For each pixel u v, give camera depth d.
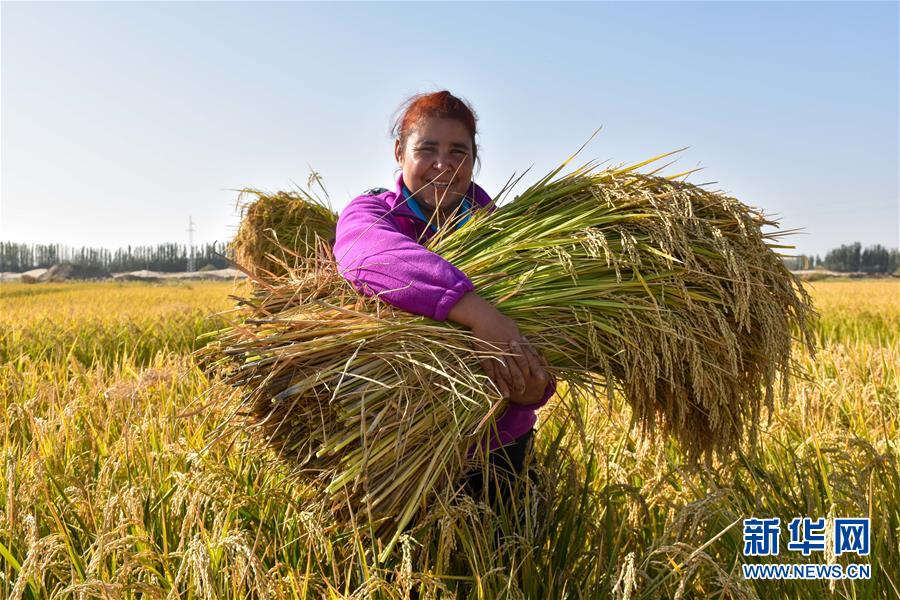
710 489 2.46
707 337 2.29
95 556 2.03
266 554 2.36
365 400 2.07
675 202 2.41
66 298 25.19
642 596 2.09
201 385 4.14
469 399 2.05
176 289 39.69
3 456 3.11
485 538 2.18
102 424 3.66
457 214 2.74
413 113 2.67
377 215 2.54
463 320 2.21
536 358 2.22
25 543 2.38
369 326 2.17
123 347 8.89
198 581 1.96
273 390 2.14
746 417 2.56
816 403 3.78
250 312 2.38
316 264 2.45
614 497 2.68
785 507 2.66
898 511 2.59
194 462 2.60
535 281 2.39
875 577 2.28
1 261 182.38
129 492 2.37
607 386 2.24
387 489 2.06
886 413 4.21
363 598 1.94
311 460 2.21
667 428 2.63
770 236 2.50
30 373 5.17
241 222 6.25
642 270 2.41
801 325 2.48
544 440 3.57
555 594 2.31
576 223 2.45
